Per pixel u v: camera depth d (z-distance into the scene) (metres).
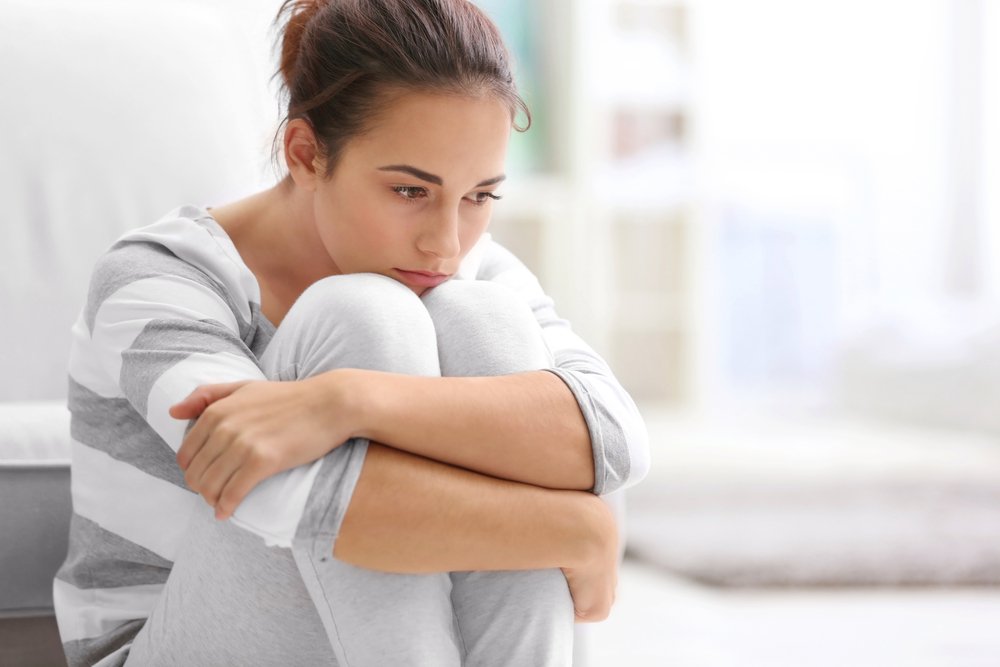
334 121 1.41
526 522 1.25
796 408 6.88
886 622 2.81
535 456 1.28
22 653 1.63
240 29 2.37
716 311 6.79
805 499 4.29
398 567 1.20
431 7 1.38
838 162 7.04
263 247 1.58
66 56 2.17
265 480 1.19
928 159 7.08
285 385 1.23
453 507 1.21
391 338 1.28
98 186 2.14
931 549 3.46
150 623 1.39
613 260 6.38
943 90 7.10
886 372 6.27
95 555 1.52
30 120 2.12
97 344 1.41
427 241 1.40
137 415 1.46
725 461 5.09
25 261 2.08
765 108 6.95
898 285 7.09
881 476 4.70
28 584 1.62
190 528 1.30
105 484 1.50
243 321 1.48
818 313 7.09
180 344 1.33
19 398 2.04
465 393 1.26
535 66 6.24
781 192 7.02
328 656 1.30
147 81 2.21
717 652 2.54
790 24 6.95
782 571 3.24
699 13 6.21
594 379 1.41
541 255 6.21
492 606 1.26
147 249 1.47
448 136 1.35
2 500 1.60
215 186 2.21
